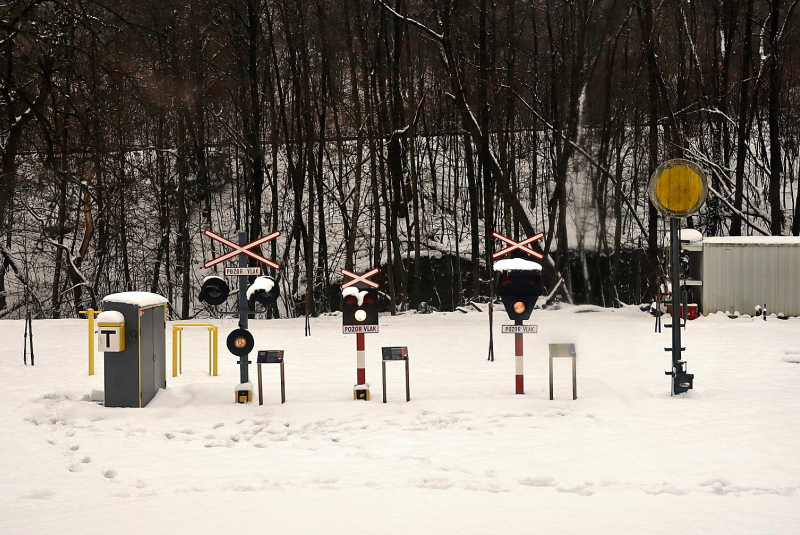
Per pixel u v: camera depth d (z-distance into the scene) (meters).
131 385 11.12
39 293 36.72
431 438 9.21
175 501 6.82
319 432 9.80
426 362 16.14
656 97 32.69
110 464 8.26
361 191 42.44
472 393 11.92
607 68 30.22
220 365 16.28
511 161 36.31
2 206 29.27
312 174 32.62
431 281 39.12
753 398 11.23
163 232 35.88
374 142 34.66
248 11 34.28
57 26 23.36
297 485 7.30
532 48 39.44
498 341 20.17
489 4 34.31
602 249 29.97
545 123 34.56
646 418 10.02
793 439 8.77
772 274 24.80
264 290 11.77
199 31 32.41
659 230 38.12
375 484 7.29
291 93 40.56
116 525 6.14
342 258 39.78
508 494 6.91
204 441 9.35
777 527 5.91
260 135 36.38
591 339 19.98
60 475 7.82
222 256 11.80
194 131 36.47
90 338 14.73
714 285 25.23
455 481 7.32
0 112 26.69
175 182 37.81
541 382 12.91
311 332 23.28
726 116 34.38
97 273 34.97
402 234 39.53
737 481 7.20
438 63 36.88
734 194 35.03
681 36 36.72
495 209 40.16
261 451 8.80
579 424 9.80
